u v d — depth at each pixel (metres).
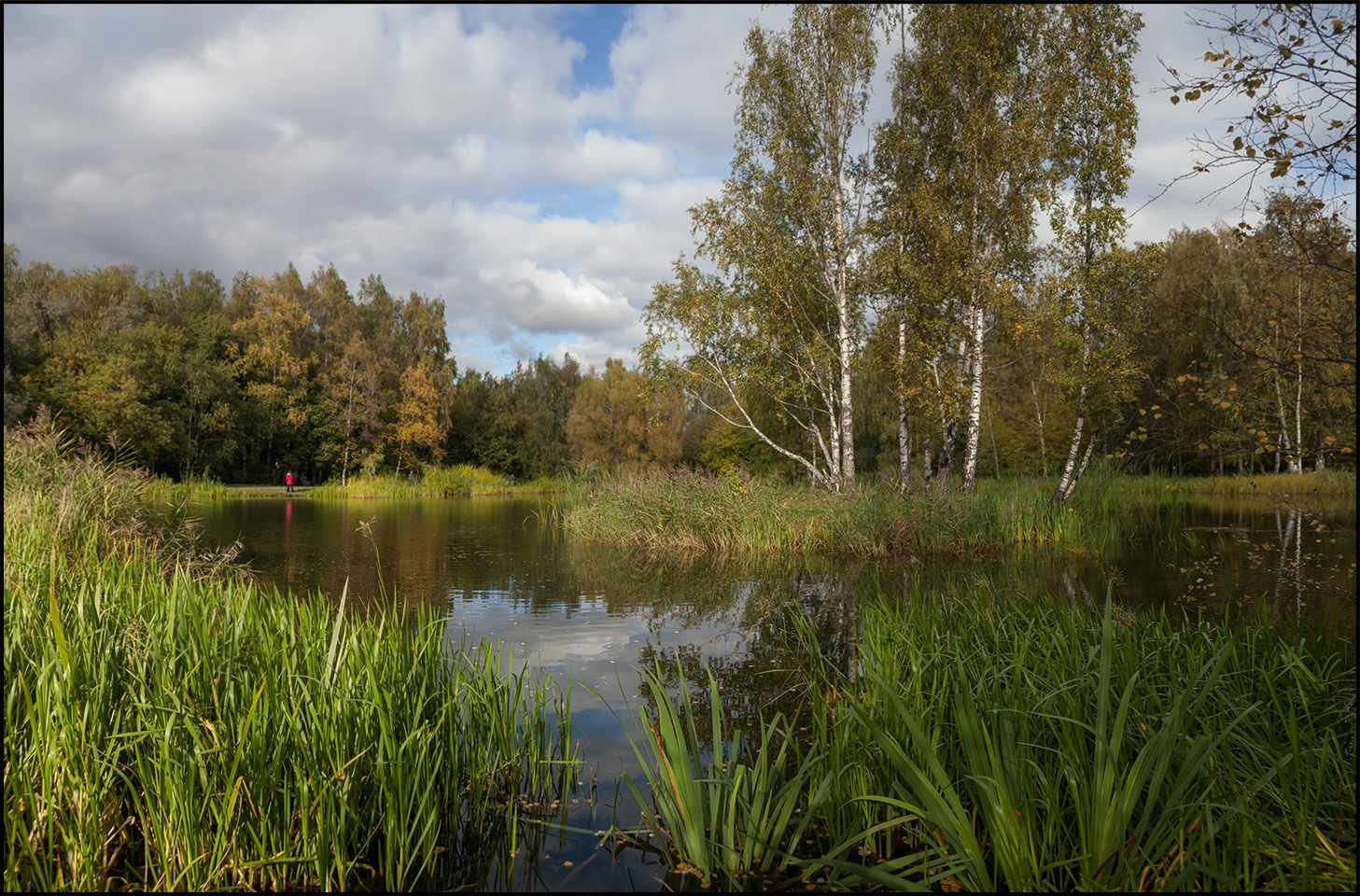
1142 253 14.48
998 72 16.38
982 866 2.59
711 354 17.67
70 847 2.88
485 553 13.71
